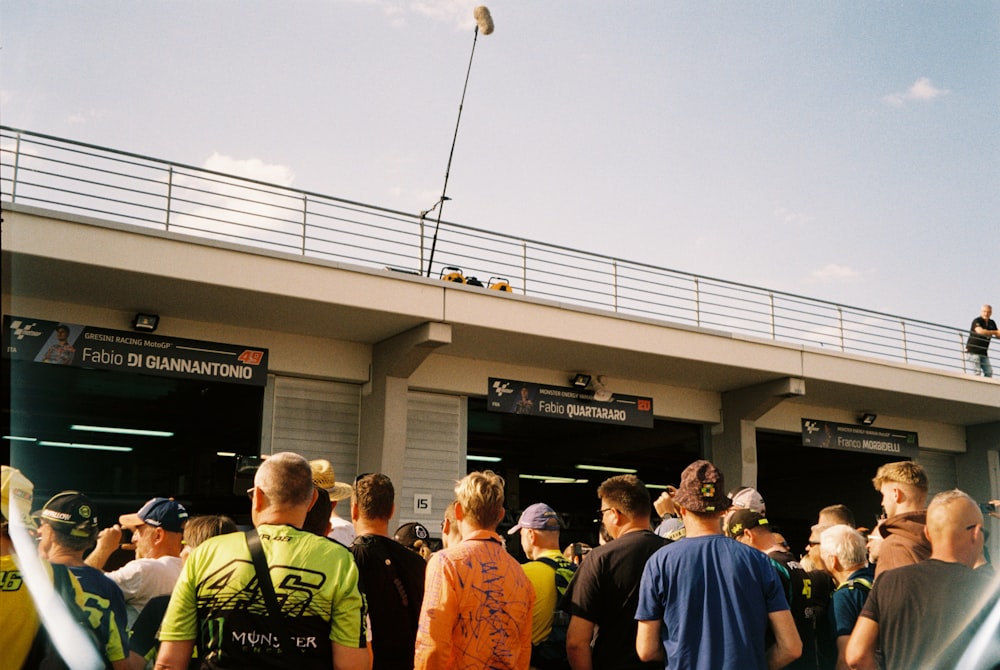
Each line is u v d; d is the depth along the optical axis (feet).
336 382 43.91
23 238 30.27
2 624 7.91
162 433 55.83
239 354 39.60
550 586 14.33
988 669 8.72
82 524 10.39
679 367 48.52
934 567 9.20
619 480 13.62
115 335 36.68
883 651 9.50
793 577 14.08
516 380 47.32
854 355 51.47
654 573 11.34
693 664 10.82
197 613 9.21
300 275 36.63
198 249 34.42
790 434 58.80
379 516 12.66
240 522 48.83
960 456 57.00
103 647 9.80
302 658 9.04
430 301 39.63
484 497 11.64
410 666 12.04
